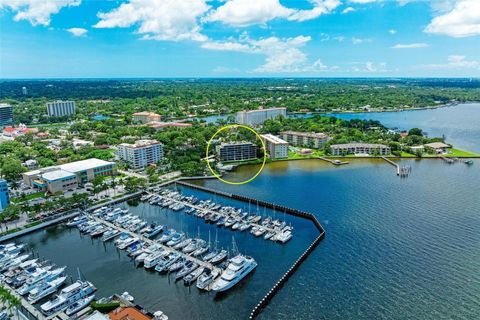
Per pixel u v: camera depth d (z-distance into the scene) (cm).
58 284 15638
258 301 14538
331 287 15125
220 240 19875
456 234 19450
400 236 19388
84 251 18912
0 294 13650
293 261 17450
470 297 14225
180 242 19262
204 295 14988
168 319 13488
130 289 15438
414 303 13950
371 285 15162
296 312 13725
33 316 13788
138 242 19388
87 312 13825
